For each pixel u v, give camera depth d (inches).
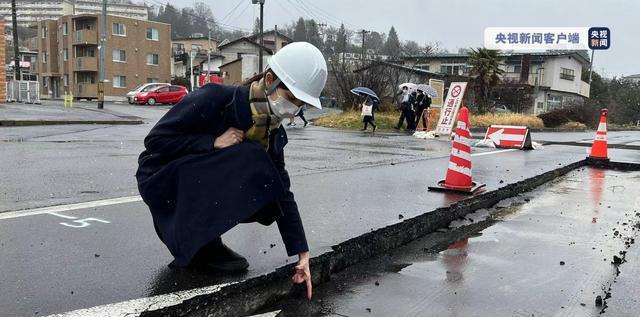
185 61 2397.9
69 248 124.0
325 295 119.5
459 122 220.7
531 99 1499.8
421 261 146.1
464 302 117.1
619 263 146.8
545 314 111.6
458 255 152.5
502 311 112.5
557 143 572.1
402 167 303.4
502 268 141.3
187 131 98.0
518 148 463.8
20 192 193.2
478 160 356.2
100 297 95.4
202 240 97.7
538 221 197.6
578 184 292.8
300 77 91.2
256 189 97.7
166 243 104.0
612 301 119.6
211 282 104.7
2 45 1027.3
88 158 301.3
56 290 97.9
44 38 2069.4
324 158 348.5
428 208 185.2
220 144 98.5
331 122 788.6
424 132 621.0
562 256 152.9
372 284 127.1
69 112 796.0
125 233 138.6
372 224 157.5
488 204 223.5
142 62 1923.0
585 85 2132.1
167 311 92.7
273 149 102.8
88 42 1802.4
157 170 102.6
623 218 205.5
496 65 1178.0
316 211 174.2
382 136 605.3
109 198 186.2
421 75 1270.9
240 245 131.3
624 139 770.2
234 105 95.6
